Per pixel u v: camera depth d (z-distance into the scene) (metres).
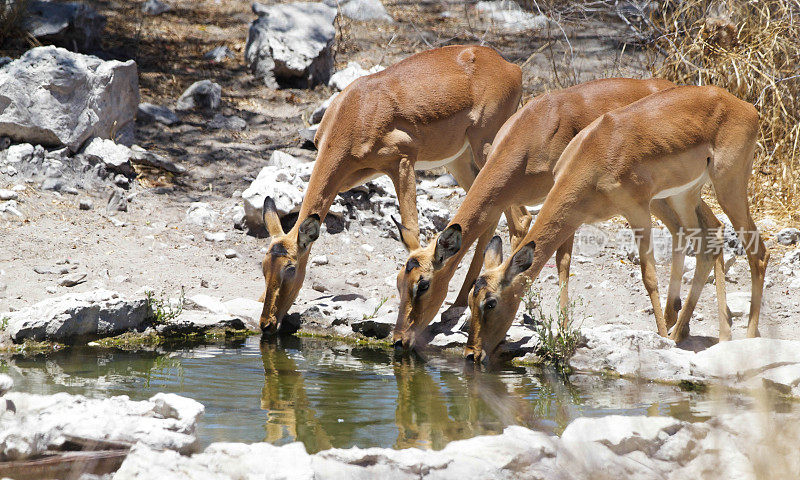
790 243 14.70
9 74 15.94
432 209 15.84
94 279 12.95
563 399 9.05
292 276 11.71
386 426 8.16
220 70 22.12
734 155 10.74
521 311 12.25
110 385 9.25
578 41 23.19
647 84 12.01
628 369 10.04
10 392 8.14
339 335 12.05
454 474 6.54
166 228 15.22
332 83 21.55
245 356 10.88
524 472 6.62
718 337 11.24
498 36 25.27
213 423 8.07
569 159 10.48
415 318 10.85
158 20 25.28
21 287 12.34
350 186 12.70
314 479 6.17
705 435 7.08
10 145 16.03
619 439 6.89
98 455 6.68
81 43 21.20
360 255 14.93
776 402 8.61
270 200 12.39
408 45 24.69
